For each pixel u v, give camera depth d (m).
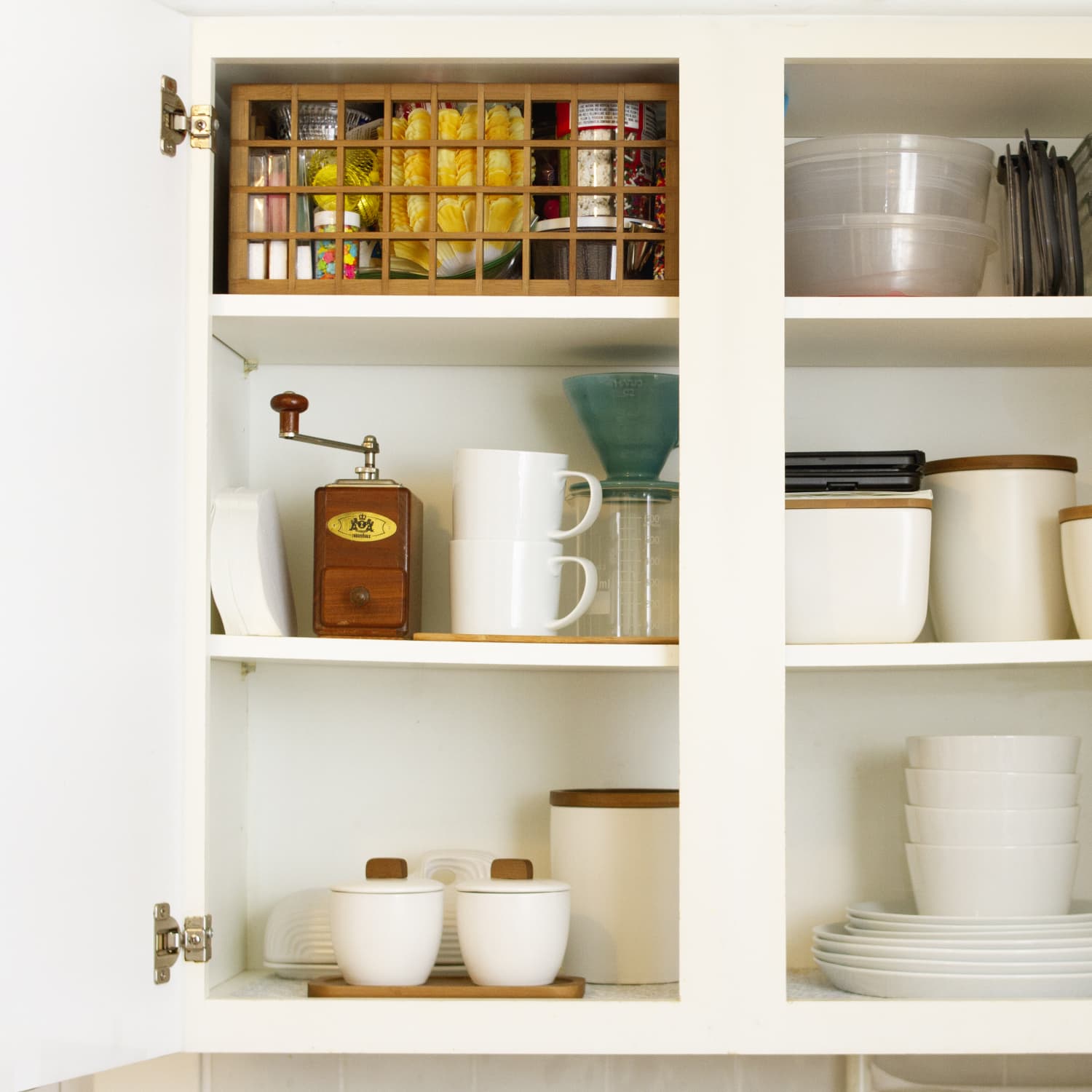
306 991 1.20
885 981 1.15
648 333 1.26
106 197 1.08
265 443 1.43
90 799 1.04
